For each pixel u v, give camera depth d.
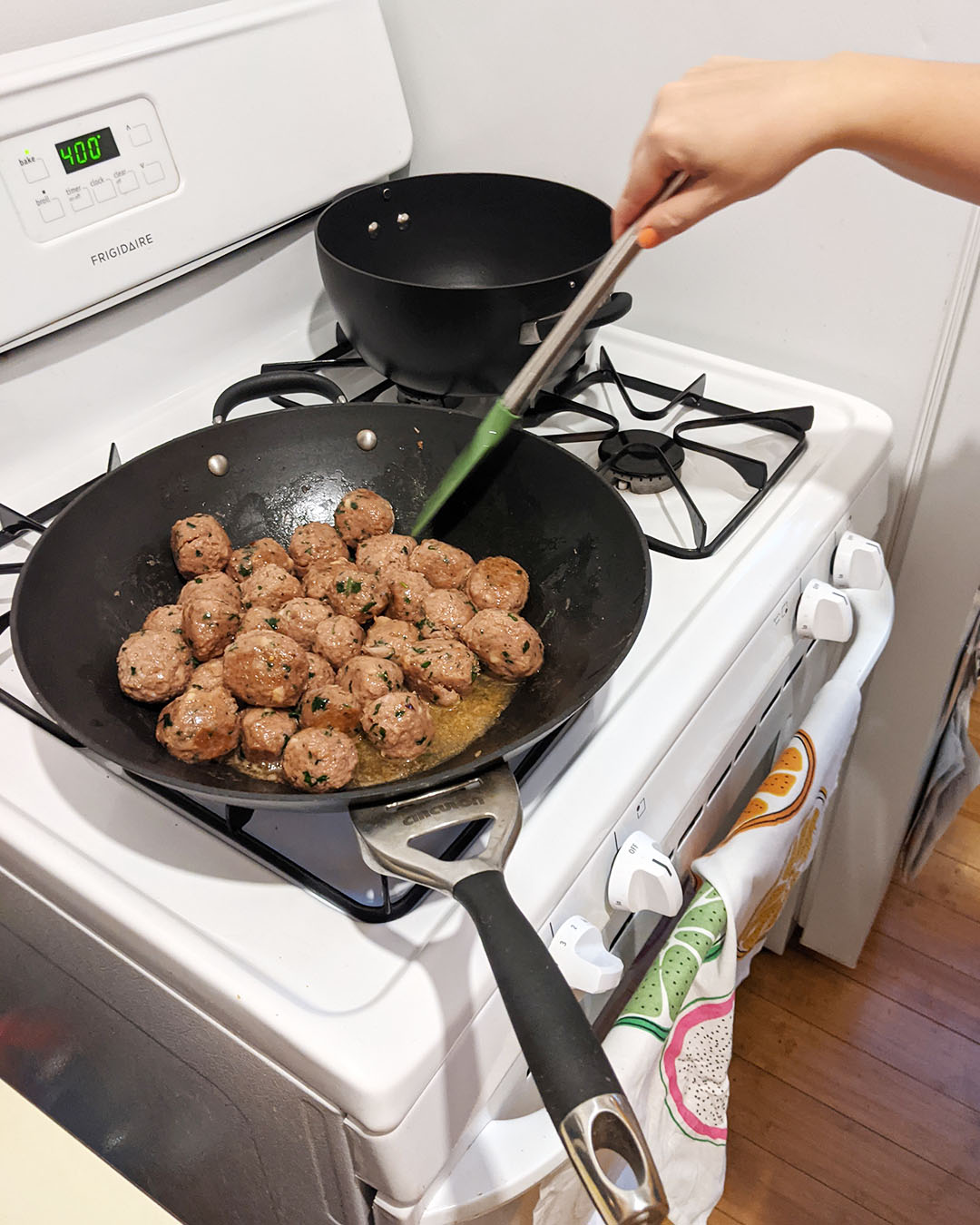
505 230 0.99
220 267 0.94
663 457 0.79
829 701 0.79
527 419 0.89
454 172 1.07
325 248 0.86
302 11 0.90
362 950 0.49
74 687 0.58
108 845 0.55
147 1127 0.71
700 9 0.84
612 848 0.58
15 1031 0.76
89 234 0.80
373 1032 0.46
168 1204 0.80
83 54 0.77
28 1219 0.45
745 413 0.87
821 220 0.87
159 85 0.81
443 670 0.61
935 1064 1.36
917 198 0.82
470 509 0.76
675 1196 0.74
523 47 0.94
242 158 0.89
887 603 0.85
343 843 0.55
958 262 0.83
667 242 0.96
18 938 0.63
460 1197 0.52
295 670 0.59
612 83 0.91
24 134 0.74
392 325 0.78
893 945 1.50
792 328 0.95
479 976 0.48
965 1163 1.26
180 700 0.57
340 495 0.79
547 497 0.72
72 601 0.63
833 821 1.30
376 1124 0.45
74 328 0.84
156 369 0.92
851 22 0.79
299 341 1.02
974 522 0.97
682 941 0.63
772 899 0.83
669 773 0.63
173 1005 0.53
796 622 0.78
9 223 0.75
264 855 0.53
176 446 0.72
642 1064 0.57
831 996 1.44
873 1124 1.30
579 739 0.60
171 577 0.72
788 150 0.57
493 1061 0.52
